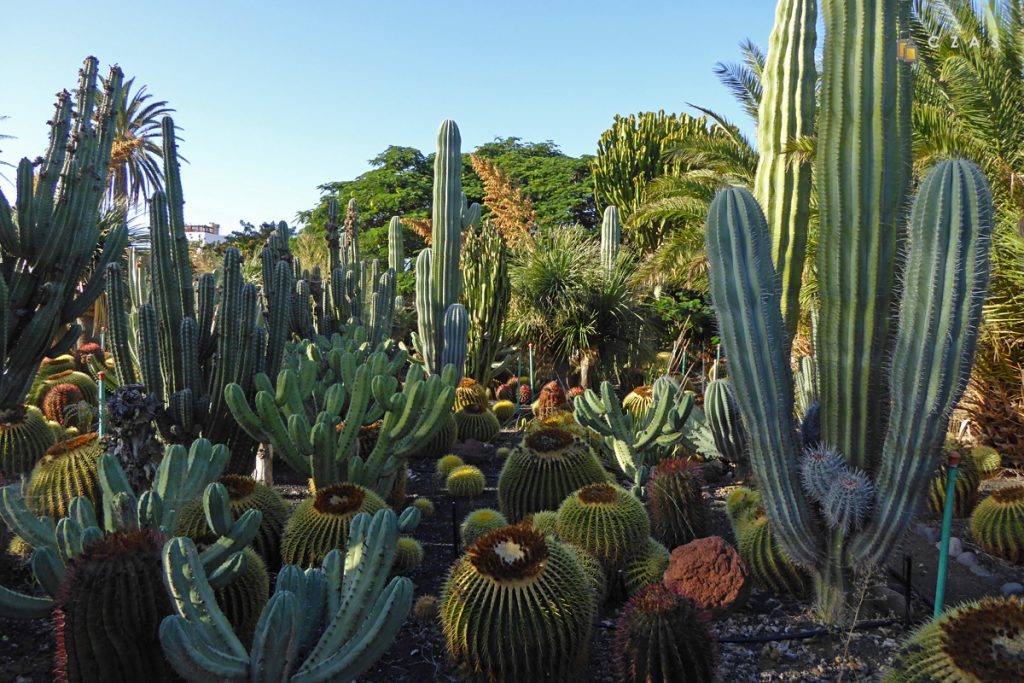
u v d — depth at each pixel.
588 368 11.49
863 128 3.19
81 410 7.15
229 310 5.19
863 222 3.21
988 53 7.23
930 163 6.46
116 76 6.61
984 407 6.60
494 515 4.46
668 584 3.54
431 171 26.12
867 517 3.26
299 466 4.57
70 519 3.00
